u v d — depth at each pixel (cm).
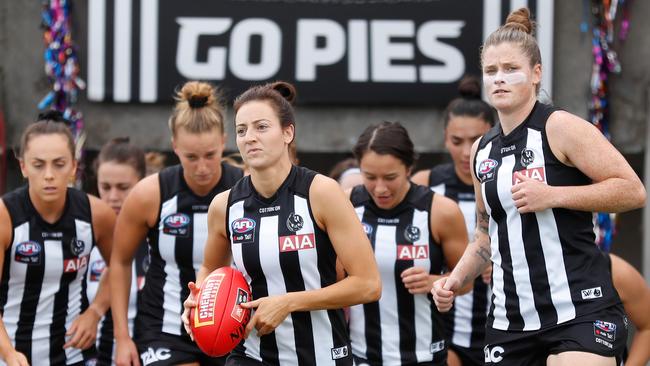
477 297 1202
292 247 848
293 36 1512
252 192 868
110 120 1534
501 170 857
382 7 1511
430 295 1066
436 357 1074
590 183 844
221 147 1057
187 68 1512
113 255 1112
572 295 832
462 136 1220
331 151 1548
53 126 1050
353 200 1099
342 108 1540
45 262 1087
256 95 848
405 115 1540
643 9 1541
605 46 1524
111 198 1262
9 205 1073
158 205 1090
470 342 1206
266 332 832
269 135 836
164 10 1505
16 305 1095
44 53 1538
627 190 809
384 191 1043
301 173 862
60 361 1126
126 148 1280
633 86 1547
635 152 1561
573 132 823
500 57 847
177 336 1095
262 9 1510
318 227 850
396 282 1066
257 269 859
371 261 849
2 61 1539
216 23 1509
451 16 1506
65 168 1046
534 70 853
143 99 1516
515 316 859
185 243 1088
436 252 1070
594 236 855
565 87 1537
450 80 1513
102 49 1509
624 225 1891
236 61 1512
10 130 1545
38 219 1081
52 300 1110
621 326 841
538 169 841
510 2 1502
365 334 1072
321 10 1512
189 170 1051
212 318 837
